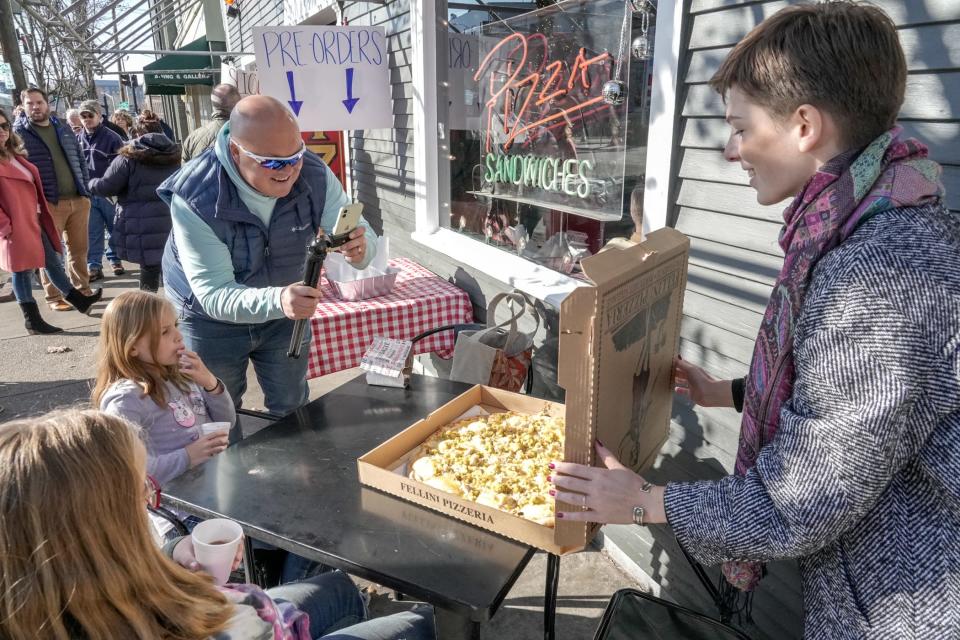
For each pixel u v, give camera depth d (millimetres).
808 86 853
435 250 3697
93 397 2002
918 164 871
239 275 2328
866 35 831
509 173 3059
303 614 1172
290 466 1646
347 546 1329
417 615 1547
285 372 2682
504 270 2961
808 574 1012
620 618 1441
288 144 2066
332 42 3639
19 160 4723
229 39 9617
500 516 1333
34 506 809
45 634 819
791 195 977
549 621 1569
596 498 1059
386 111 3889
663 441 1547
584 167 2551
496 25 2973
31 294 5055
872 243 814
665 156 1988
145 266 5293
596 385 1054
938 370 778
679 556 2203
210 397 2160
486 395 1930
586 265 999
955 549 846
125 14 10352
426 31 3451
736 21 1702
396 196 4273
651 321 1279
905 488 872
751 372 1066
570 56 2535
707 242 1927
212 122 4676
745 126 946
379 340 2193
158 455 1917
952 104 1331
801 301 923
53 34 9773
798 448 867
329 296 3150
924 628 867
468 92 3301
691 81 1876
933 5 1326
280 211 2316
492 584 1222
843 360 811
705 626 1420
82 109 6395
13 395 4098
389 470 1595
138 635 858
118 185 5039
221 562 1283
